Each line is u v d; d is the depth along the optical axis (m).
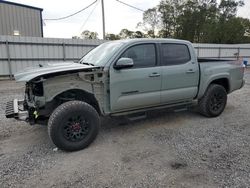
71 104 3.53
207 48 21.80
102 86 3.84
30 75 3.43
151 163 3.23
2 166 3.13
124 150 3.65
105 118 5.21
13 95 8.03
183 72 4.59
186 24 48.31
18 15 17.72
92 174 2.94
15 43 12.73
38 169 3.07
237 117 5.38
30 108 3.66
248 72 17.61
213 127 4.68
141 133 4.36
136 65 4.07
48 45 13.73
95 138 3.84
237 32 45.28
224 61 5.47
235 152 3.55
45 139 4.08
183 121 5.05
